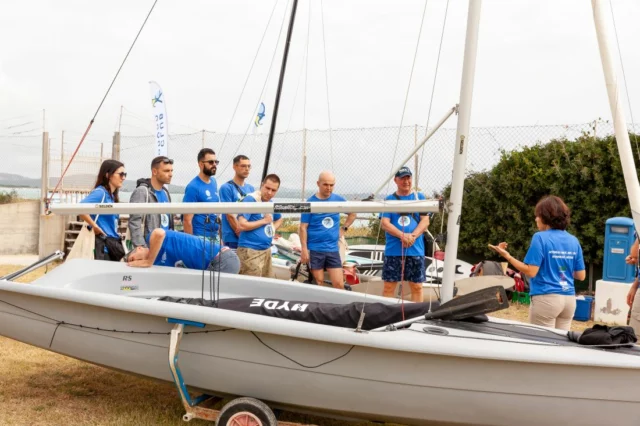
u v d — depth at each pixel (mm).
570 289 3512
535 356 2449
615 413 2482
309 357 2721
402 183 4664
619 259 6340
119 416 3242
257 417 2771
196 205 3180
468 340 2656
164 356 2971
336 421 3338
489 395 2545
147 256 3986
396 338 2566
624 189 7484
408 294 5242
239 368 2846
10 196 11672
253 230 4859
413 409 2650
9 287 3262
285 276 6629
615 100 3676
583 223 7953
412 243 4645
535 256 3461
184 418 2939
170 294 3902
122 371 3168
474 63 2979
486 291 2877
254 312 3172
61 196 9633
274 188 4867
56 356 4305
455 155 3041
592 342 2689
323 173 5074
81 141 4109
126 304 2943
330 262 5113
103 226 4605
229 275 4008
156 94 8797
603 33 3666
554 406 2510
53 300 3211
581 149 7801
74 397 3527
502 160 8430
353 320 3047
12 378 3799
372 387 2662
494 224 8562
